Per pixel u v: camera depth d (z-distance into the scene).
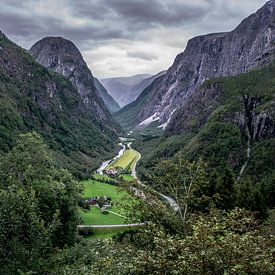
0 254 21.17
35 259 21.88
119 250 18.89
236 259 13.27
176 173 28.36
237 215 18.48
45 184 45.38
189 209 29.06
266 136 176.62
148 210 25.88
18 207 22.23
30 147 51.72
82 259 24.75
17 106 194.12
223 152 169.88
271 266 12.89
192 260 13.47
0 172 45.66
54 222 24.94
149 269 14.84
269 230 19.84
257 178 148.00
